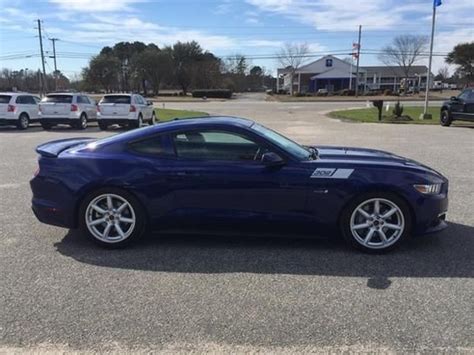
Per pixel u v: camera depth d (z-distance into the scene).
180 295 3.81
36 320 3.41
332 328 3.28
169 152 4.85
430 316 3.44
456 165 10.14
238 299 3.73
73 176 4.85
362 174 4.67
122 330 3.26
